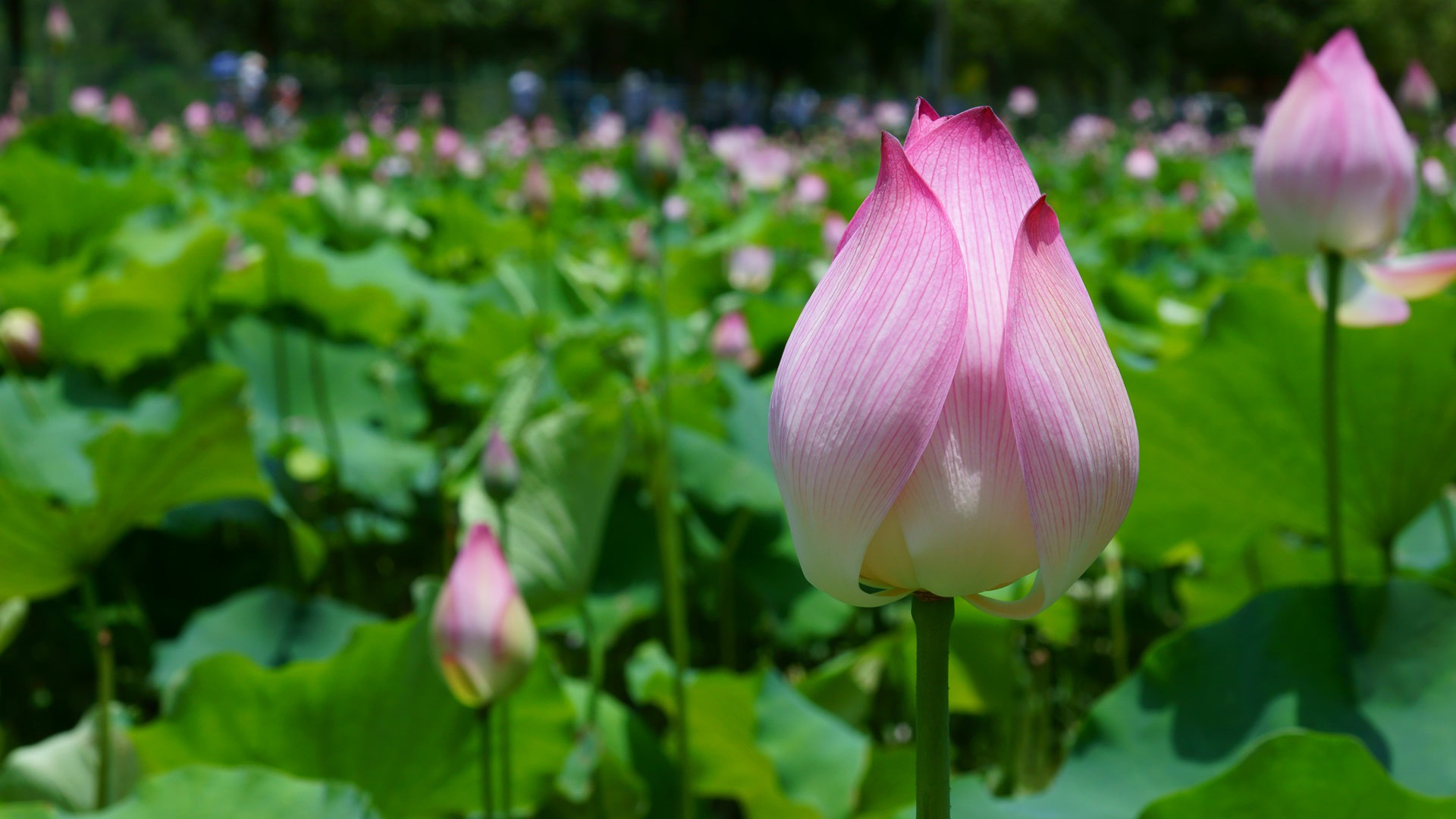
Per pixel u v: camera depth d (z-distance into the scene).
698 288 2.60
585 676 1.51
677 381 1.65
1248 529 1.14
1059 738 1.36
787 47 22.17
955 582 0.52
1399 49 18.75
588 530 1.15
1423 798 0.72
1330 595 0.89
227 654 0.96
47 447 1.36
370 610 1.74
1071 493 0.51
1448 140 4.05
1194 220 3.56
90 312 1.90
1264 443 1.08
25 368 1.73
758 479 1.40
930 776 0.54
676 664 1.11
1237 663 0.89
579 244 3.59
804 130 10.48
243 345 2.03
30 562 1.10
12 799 0.99
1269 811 0.74
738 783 1.16
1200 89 20.53
